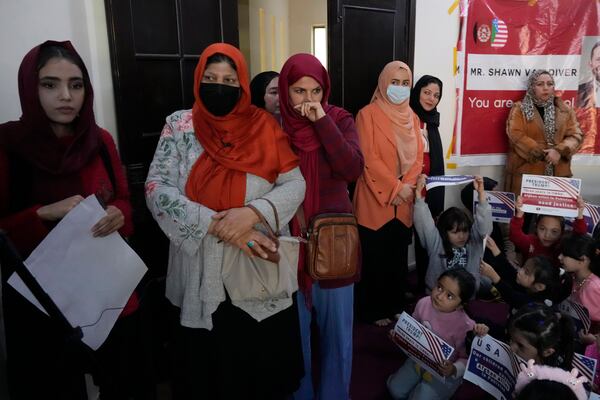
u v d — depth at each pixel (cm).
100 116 176
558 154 298
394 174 237
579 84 332
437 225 246
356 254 153
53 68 110
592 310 193
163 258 198
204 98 125
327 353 163
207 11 198
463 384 201
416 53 287
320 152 151
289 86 148
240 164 125
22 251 112
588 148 343
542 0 313
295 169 135
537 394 122
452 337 183
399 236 241
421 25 286
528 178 239
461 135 318
